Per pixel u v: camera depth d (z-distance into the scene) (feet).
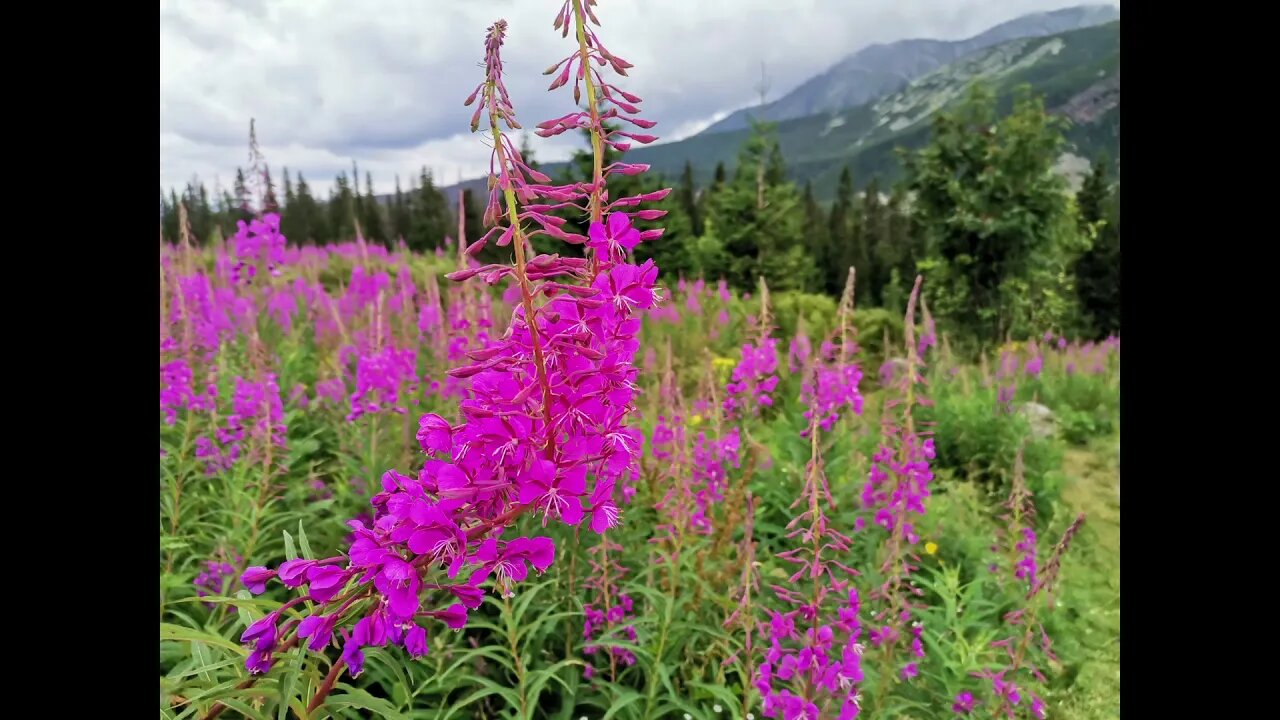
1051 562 9.72
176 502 11.32
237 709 5.14
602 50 5.36
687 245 59.93
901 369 25.13
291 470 14.51
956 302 53.42
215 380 14.58
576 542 10.51
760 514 13.99
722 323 39.83
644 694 9.53
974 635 12.95
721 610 11.39
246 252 21.98
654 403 16.98
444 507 4.96
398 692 9.06
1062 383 36.42
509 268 5.19
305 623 4.70
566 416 5.30
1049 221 53.01
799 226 66.64
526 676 8.53
